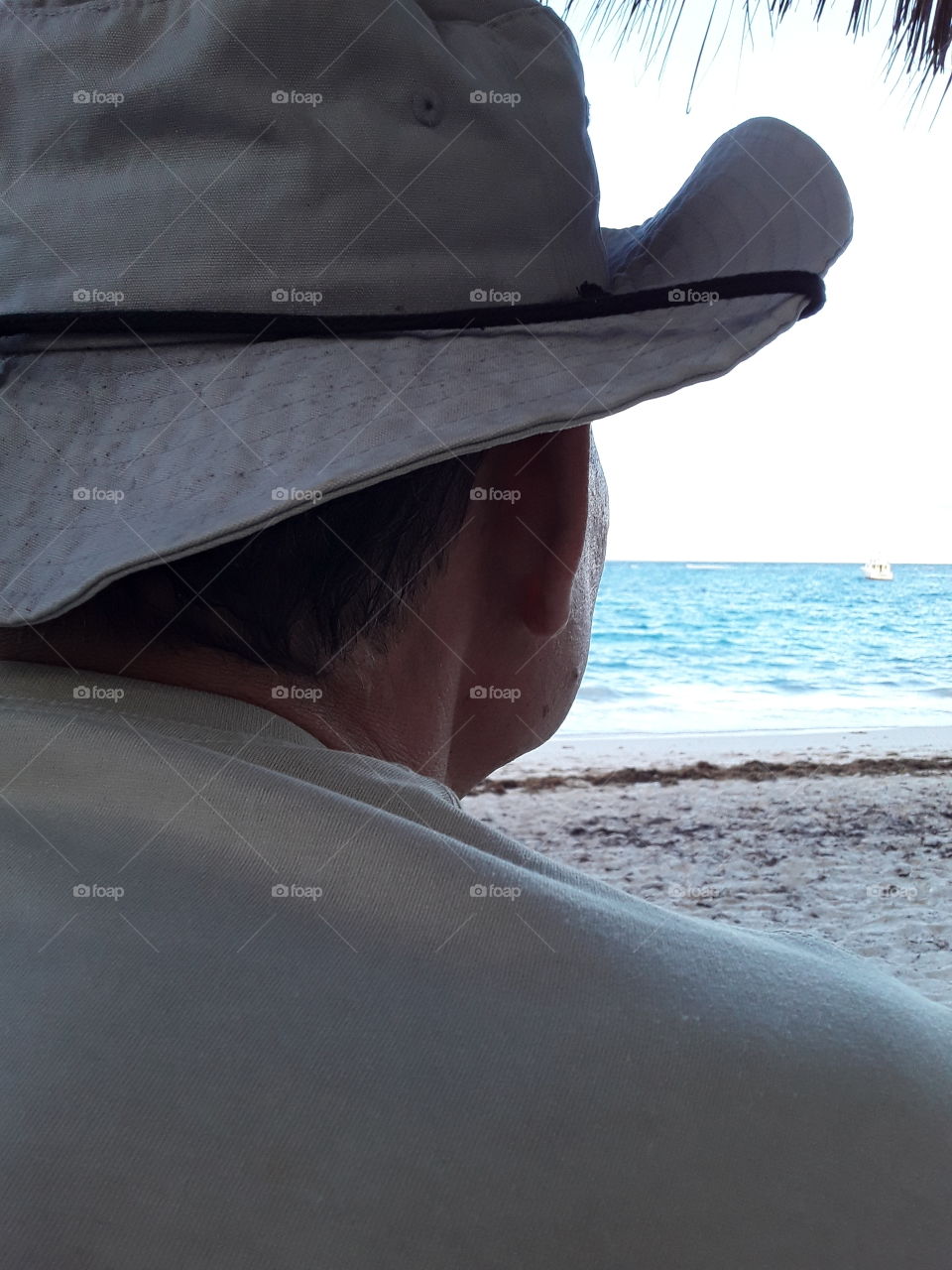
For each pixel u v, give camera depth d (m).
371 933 0.42
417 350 0.53
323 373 0.51
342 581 0.52
